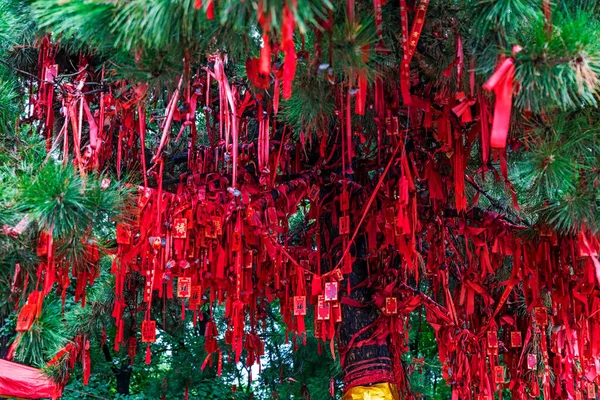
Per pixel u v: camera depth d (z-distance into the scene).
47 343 2.42
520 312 3.97
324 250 3.39
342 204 2.76
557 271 2.77
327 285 2.58
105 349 8.30
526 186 3.51
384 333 3.19
